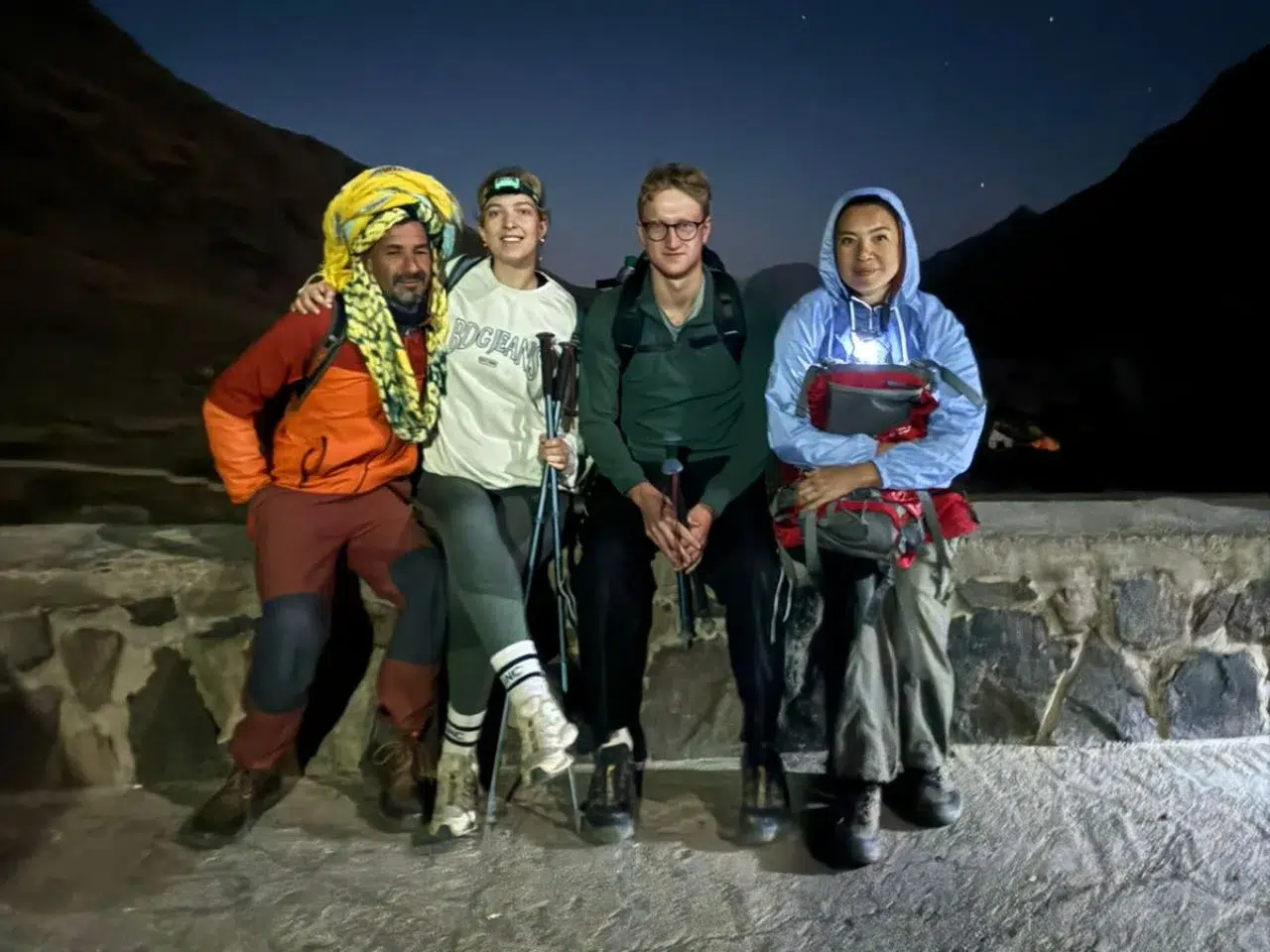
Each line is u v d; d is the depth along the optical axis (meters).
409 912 2.23
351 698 2.84
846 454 2.44
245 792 2.52
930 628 2.50
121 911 2.23
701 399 2.62
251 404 2.47
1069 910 2.20
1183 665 2.92
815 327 2.47
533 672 2.36
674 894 2.29
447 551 2.45
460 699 2.47
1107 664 2.91
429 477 2.63
